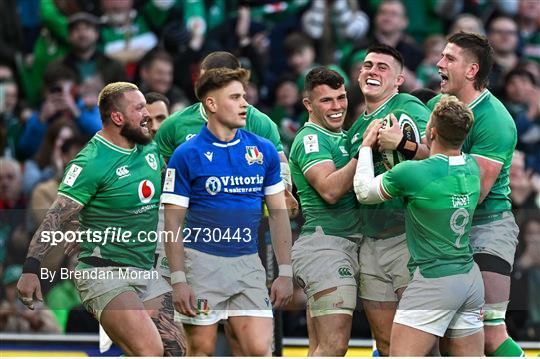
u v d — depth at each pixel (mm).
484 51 26078
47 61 42031
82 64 40719
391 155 25719
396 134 25359
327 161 26172
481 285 25406
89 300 25875
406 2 45094
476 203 25234
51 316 31953
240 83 24875
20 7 44031
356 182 25250
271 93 41312
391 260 26125
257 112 27250
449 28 45406
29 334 31812
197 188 25062
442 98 25234
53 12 41781
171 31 40844
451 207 24906
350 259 26391
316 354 26219
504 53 44312
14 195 38312
